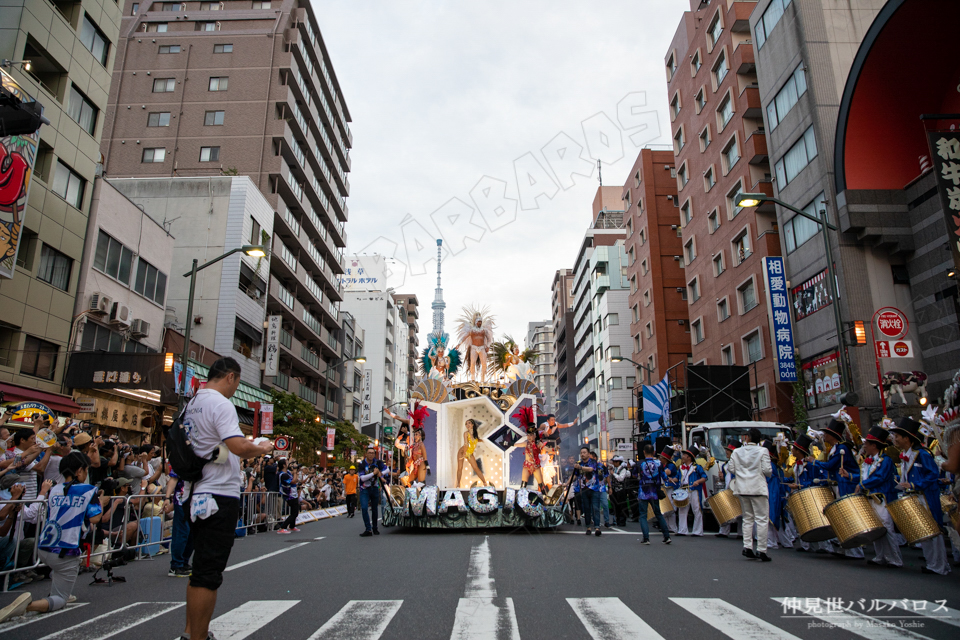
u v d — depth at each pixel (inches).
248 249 697.6
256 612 203.2
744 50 1154.7
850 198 794.8
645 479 435.5
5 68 683.4
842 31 920.9
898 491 311.3
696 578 270.2
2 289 682.8
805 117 912.3
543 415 588.7
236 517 153.5
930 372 751.1
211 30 1675.7
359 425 2361.0
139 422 904.3
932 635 171.3
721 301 1277.1
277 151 1573.6
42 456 312.3
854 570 296.7
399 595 231.9
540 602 217.3
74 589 263.1
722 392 932.0
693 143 1440.7
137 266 946.1
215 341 1184.8
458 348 620.4
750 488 334.0
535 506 512.7
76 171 808.9
